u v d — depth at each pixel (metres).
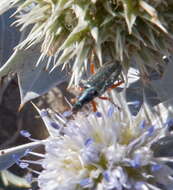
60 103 0.20
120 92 0.14
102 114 0.14
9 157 0.16
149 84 0.15
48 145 0.14
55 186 0.14
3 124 0.20
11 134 0.20
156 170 0.13
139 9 0.13
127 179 0.13
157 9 0.13
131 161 0.13
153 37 0.13
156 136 0.14
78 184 0.14
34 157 0.19
